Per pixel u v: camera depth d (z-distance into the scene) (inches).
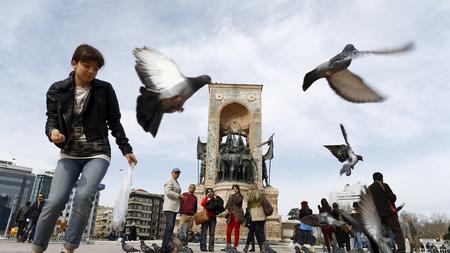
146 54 142.6
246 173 1344.7
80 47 190.2
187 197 551.8
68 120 187.9
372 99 136.9
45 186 5418.3
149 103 135.9
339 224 216.1
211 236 578.6
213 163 1439.5
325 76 139.7
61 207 183.3
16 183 5516.7
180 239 420.2
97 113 196.2
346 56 134.9
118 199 196.7
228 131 1444.4
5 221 4977.9
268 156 1443.2
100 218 5649.6
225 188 1248.8
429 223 4493.1
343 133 253.0
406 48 106.6
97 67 190.7
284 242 1213.7
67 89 190.7
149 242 935.7
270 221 1245.7
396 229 428.8
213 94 1566.2
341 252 449.7
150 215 5172.2
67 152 191.8
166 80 137.5
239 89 1574.8
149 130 133.7
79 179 185.0
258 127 1502.2
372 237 134.0
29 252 356.8
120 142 207.2
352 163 239.8
